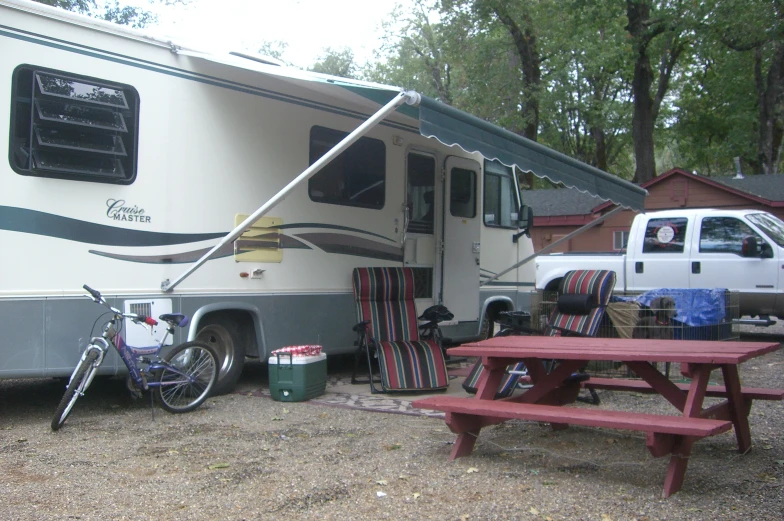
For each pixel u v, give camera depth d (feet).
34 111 15.78
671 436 11.34
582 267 34.76
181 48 18.17
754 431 15.58
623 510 10.75
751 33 63.41
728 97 91.61
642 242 33.81
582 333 20.24
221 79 19.02
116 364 17.06
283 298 20.48
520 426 16.25
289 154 20.61
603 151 96.02
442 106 15.61
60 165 16.16
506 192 29.01
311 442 14.73
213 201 18.81
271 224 20.11
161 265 17.78
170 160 17.98
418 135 24.57
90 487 11.78
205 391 17.87
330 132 21.80
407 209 24.17
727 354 11.58
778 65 74.64
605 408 18.10
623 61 79.15
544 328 21.68
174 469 12.78
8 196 15.46
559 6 61.36
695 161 105.50
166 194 17.89
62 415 15.43
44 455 13.64
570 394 16.31
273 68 17.49
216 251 17.29
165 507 10.89
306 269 21.09
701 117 98.17
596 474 12.54
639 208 27.22
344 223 22.20
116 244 16.99
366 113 22.82
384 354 20.34
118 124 17.03
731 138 92.48
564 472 12.67
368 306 21.61
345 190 22.25
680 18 61.62
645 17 63.46
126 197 17.17
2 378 15.48
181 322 16.89
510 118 64.49
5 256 15.40
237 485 11.92
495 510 10.80
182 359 17.30
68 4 45.37
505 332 21.25
